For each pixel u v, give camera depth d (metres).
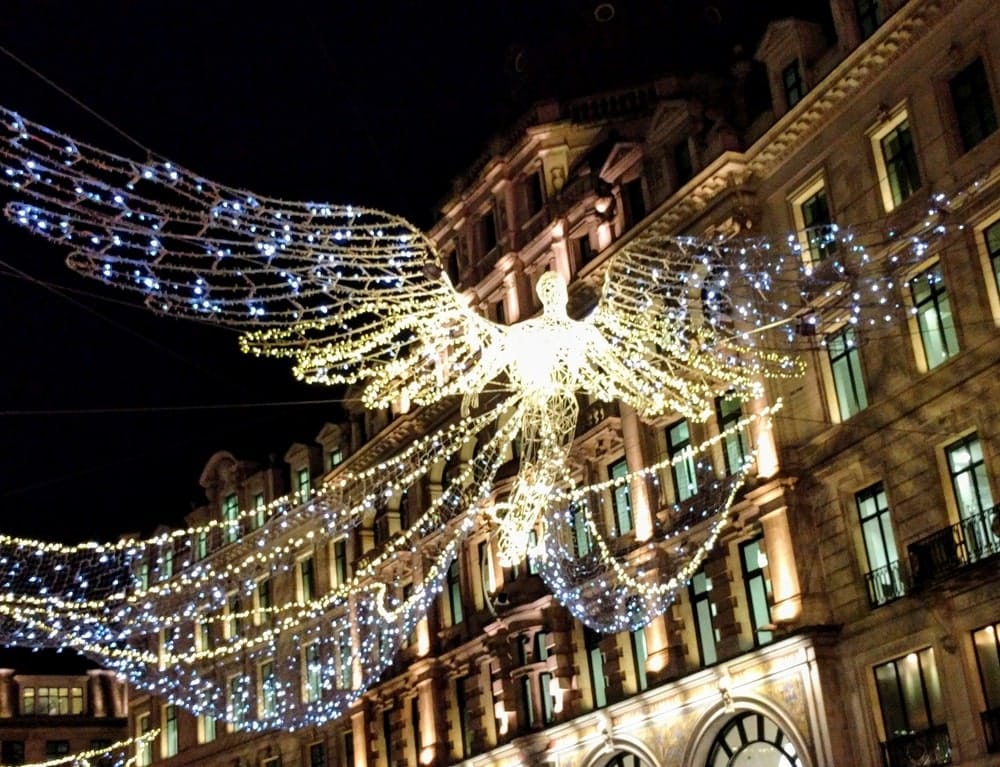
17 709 63.22
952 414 25.84
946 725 25.14
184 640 52.12
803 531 29.00
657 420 33.62
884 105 27.81
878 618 27.00
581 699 35.62
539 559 33.09
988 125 25.73
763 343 29.45
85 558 20.09
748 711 29.78
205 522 57.22
